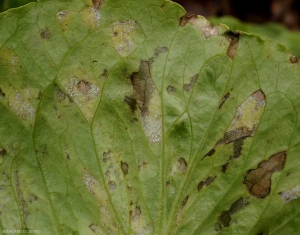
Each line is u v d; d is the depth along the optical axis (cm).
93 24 28
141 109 28
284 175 29
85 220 29
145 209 29
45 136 28
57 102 28
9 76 28
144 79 28
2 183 28
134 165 29
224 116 28
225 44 28
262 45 28
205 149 29
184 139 29
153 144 29
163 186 29
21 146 28
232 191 29
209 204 29
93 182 29
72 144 28
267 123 28
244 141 29
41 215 28
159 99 28
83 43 28
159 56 28
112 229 29
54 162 28
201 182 29
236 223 29
